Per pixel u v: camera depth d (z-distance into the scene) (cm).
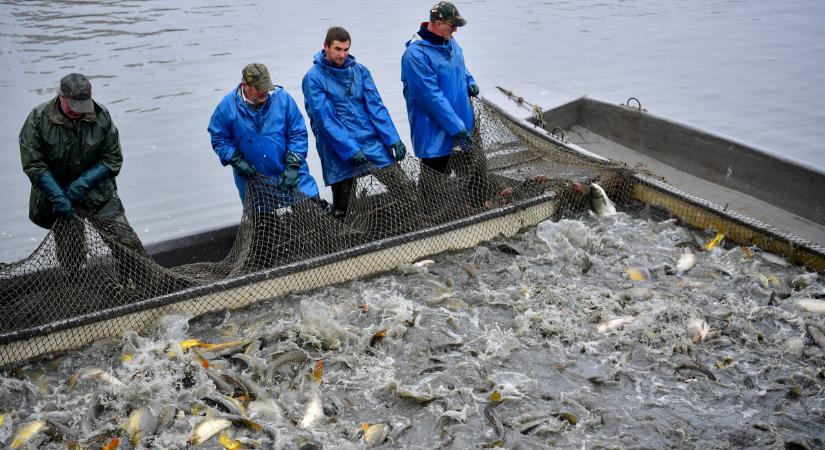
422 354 591
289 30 2128
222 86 1630
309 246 691
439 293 670
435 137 770
